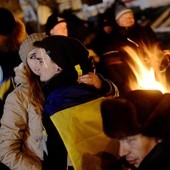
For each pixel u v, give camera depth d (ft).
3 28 9.00
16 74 6.94
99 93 6.56
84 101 5.57
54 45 6.16
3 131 6.88
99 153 5.37
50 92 6.15
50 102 5.76
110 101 4.48
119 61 13.05
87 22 15.66
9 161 6.73
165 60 13.32
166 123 4.06
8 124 6.82
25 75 6.66
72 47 6.25
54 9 16.21
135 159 4.35
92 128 5.38
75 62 6.21
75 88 5.88
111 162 5.36
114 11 14.92
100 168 5.37
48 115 5.71
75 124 5.40
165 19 18.78
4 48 9.00
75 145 5.35
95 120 5.39
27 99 6.71
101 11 16.47
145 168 4.06
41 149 6.73
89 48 14.14
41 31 15.19
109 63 13.08
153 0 18.84
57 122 5.51
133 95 4.38
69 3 16.88
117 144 5.38
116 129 4.30
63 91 5.80
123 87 12.64
